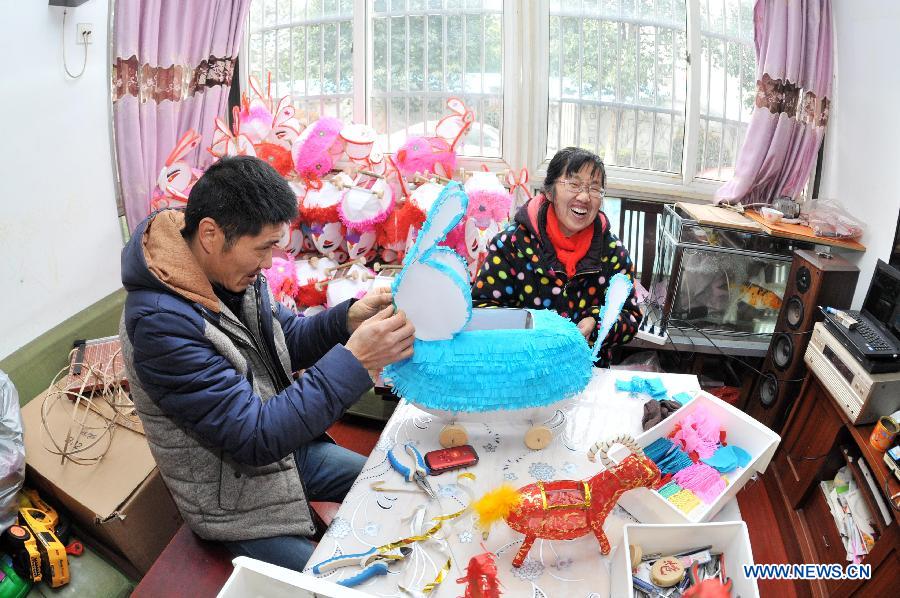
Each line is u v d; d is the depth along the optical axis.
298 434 1.21
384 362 1.25
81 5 2.20
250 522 1.34
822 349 2.05
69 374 1.99
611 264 1.89
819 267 2.15
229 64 2.76
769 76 2.42
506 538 1.14
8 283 2.03
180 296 1.21
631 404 1.52
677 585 1.06
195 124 2.75
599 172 1.75
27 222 2.08
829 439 1.97
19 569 1.59
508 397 1.28
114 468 1.75
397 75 3.03
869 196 2.30
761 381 2.49
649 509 1.18
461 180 2.79
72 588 1.61
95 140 2.37
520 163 3.01
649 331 2.53
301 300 2.51
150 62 2.48
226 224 1.15
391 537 1.14
